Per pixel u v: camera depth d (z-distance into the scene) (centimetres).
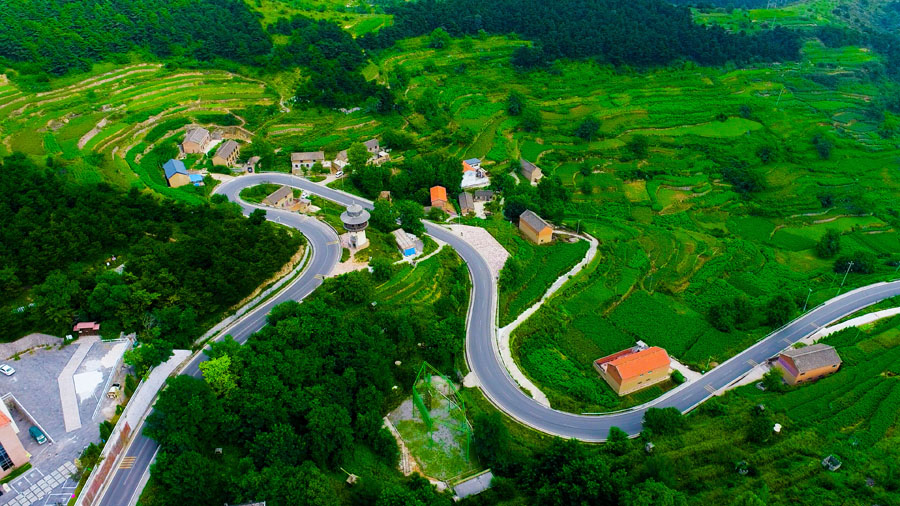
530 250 15138
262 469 7925
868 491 8806
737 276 15638
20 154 13925
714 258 16338
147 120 17762
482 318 12388
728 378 11506
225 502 7762
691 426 10069
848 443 9756
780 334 12850
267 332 10025
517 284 13662
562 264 14688
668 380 11525
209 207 13600
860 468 9269
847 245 17650
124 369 9338
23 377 9006
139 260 10850
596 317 13262
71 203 12331
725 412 10400
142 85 19262
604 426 10162
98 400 8638
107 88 18638
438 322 11362
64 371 9138
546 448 9538
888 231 18538
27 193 11925
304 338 9944
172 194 14725
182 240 11481
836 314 13575
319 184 16900
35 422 8219
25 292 10300
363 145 17988
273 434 8262
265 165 17562
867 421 10312
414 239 14325
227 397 8725
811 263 16688
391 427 9719
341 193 16450
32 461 7725
